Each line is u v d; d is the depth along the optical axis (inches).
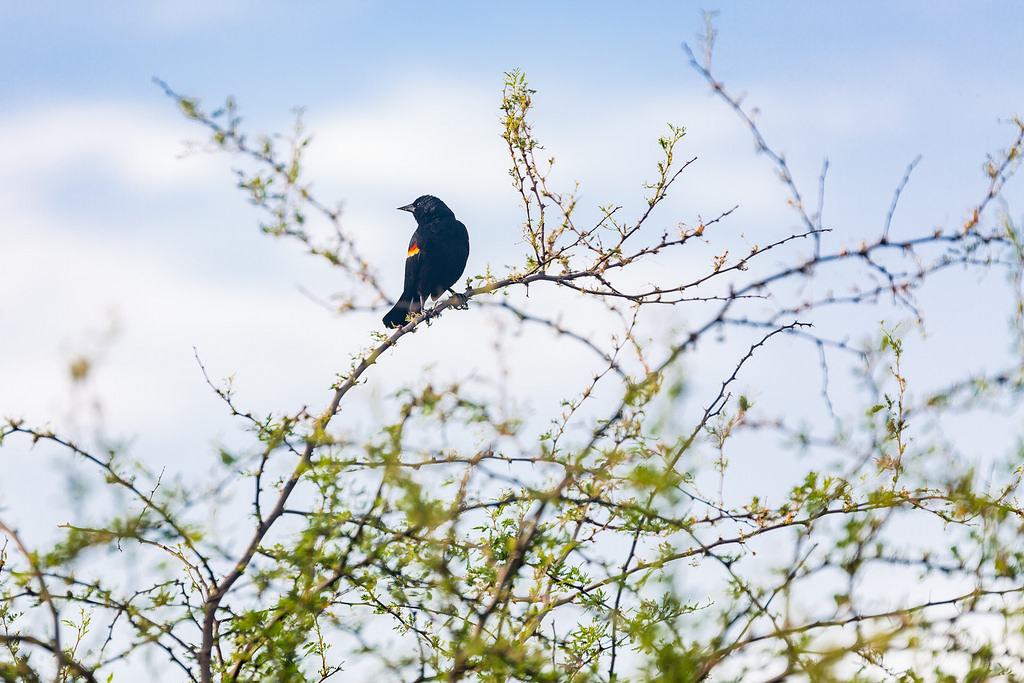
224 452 277.4
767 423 278.8
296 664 289.6
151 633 283.3
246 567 291.9
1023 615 230.1
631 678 239.6
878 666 229.8
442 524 273.7
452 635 285.9
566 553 293.4
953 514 263.1
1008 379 270.1
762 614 236.7
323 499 286.8
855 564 238.7
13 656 295.1
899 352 276.7
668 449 252.4
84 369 197.8
